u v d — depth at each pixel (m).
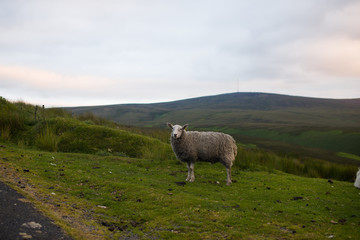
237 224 5.63
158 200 6.65
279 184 9.80
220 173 10.90
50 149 12.60
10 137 13.62
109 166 10.27
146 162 11.78
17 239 3.85
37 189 6.41
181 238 4.86
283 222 5.98
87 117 20.05
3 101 17.23
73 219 5.12
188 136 9.14
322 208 7.25
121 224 5.39
